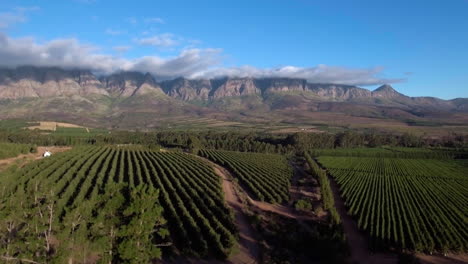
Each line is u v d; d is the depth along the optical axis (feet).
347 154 546.26
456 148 590.55
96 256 121.80
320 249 157.79
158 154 458.09
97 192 213.05
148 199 107.86
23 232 113.60
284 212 231.91
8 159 396.57
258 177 317.42
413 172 388.16
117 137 631.97
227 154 487.61
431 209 225.76
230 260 147.13
